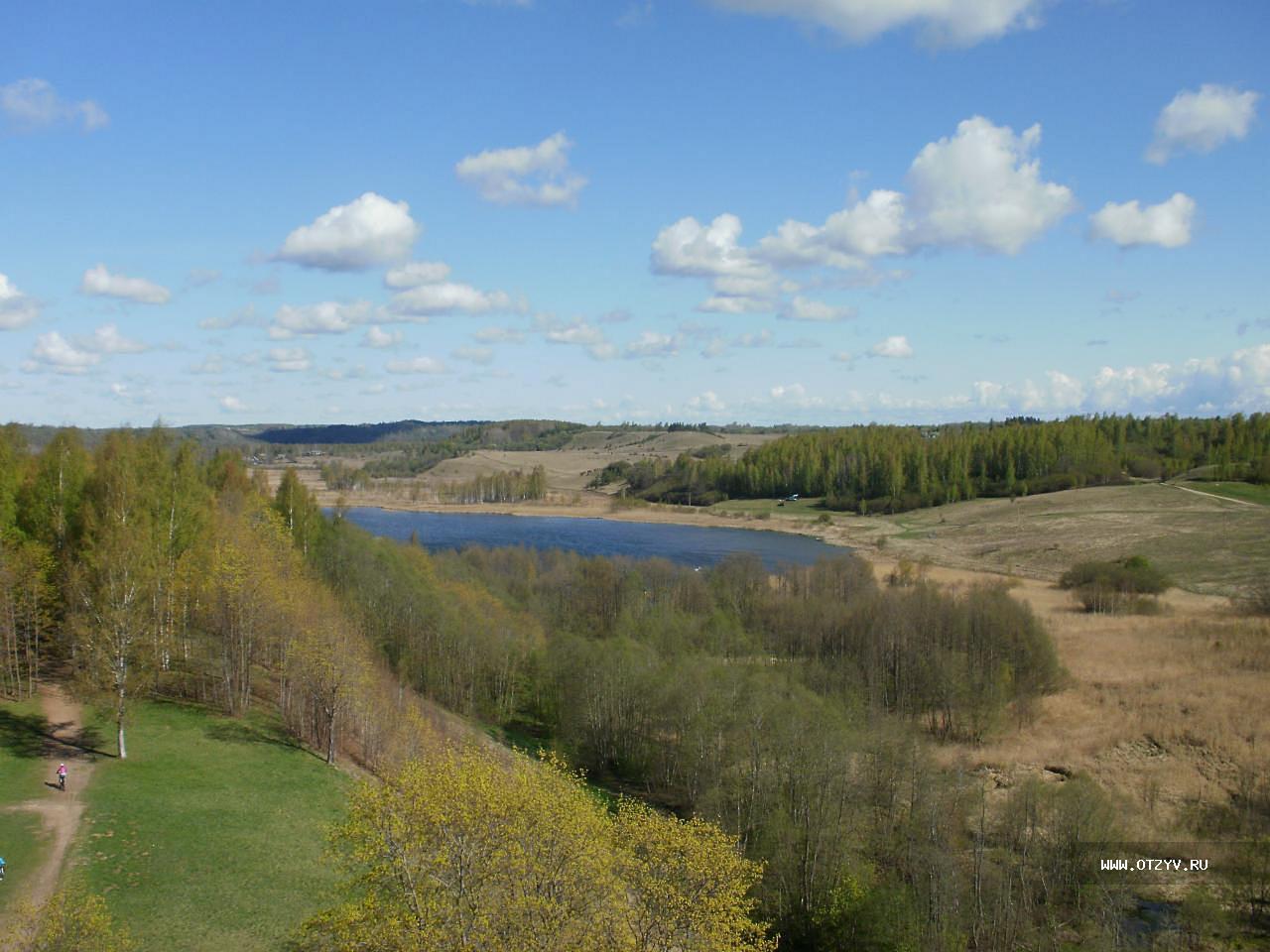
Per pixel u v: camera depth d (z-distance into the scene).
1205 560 152.38
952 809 57.47
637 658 80.88
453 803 31.86
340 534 115.19
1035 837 55.44
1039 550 177.00
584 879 31.41
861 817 56.03
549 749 78.56
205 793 51.56
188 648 72.81
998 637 89.94
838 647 102.44
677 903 33.31
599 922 30.02
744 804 57.62
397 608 94.50
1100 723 80.38
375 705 66.56
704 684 70.19
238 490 106.38
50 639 69.12
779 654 106.44
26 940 30.53
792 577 139.88
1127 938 47.84
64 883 38.62
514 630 102.12
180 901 39.12
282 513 107.19
